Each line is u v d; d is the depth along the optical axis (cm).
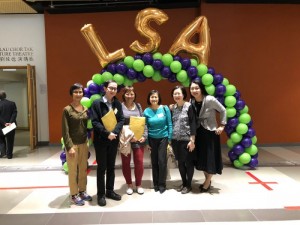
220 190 425
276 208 359
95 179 490
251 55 760
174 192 418
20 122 1030
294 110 774
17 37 799
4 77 935
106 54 509
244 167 554
